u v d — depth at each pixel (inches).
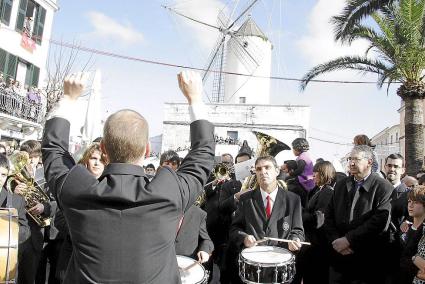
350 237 179.2
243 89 1704.0
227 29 1654.8
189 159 83.7
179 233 175.0
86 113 418.6
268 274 151.2
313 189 247.4
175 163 219.6
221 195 242.4
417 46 492.7
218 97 1733.5
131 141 76.5
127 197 71.6
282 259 156.7
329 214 196.9
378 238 182.2
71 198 73.7
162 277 73.4
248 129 1451.8
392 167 238.2
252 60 1695.4
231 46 1708.9
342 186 194.2
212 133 87.3
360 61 569.3
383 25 536.7
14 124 798.5
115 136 76.7
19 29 826.8
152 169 365.7
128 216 71.7
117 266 70.3
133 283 70.5
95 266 70.2
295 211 186.2
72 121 86.7
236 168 257.6
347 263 183.2
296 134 1433.3
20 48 832.9
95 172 158.2
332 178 224.5
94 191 72.2
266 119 1454.2
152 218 72.7
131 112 81.0
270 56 1759.4
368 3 515.8
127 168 76.0
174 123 1496.1
